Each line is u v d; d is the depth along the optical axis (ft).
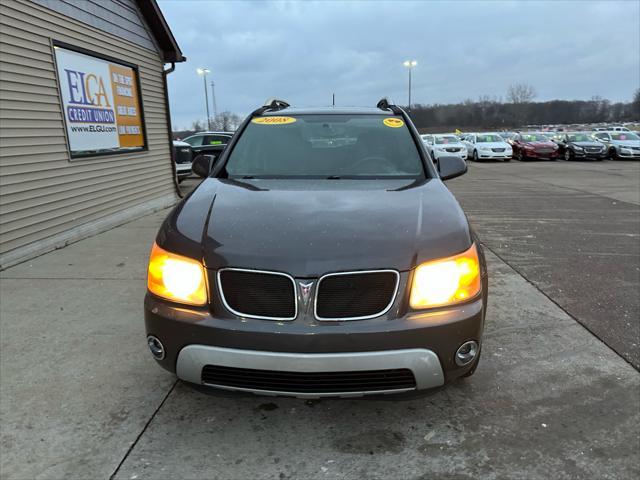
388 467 7.55
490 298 14.58
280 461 7.69
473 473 7.39
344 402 9.27
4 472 7.40
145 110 30.19
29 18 19.61
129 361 10.75
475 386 9.77
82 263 18.30
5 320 12.92
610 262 18.54
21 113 19.16
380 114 13.29
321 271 7.18
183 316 7.53
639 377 10.07
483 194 39.88
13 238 18.67
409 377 7.39
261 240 7.61
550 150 83.46
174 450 7.93
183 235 8.05
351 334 7.09
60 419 8.69
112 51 26.22
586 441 8.08
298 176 10.96
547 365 10.57
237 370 7.39
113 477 7.33
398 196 9.29
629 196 37.88
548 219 28.07
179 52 32.63
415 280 7.39
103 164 25.16
